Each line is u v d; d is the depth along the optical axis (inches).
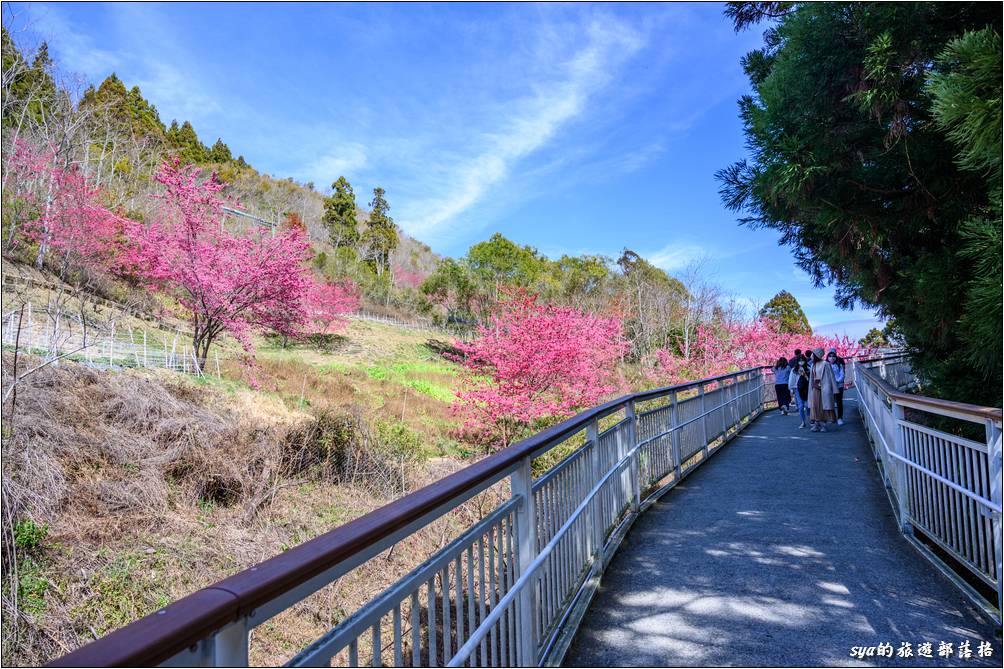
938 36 151.0
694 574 148.4
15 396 311.3
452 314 1732.3
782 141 171.3
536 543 110.0
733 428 403.2
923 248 203.9
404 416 655.8
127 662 30.8
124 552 275.4
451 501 71.1
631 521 192.7
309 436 419.2
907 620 118.8
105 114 1029.8
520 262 1616.6
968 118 99.7
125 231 795.4
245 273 738.8
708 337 1140.5
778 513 200.2
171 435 372.8
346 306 1272.1
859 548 162.6
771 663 105.2
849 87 164.7
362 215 3289.9
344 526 53.9
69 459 311.7
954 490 143.1
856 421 447.8
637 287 1332.4
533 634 100.8
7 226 708.0
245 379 660.1
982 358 147.1
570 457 137.9
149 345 709.3
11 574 228.1
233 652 40.0
